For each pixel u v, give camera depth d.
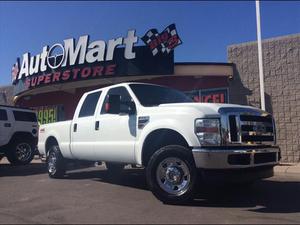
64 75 18.84
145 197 8.20
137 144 8.15
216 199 7.91
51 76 19.44
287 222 6.17
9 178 11.88
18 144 16.33
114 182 10.36
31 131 16.88
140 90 8.87
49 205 7.61
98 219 6.45
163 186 7.41
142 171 12.66
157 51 16.89
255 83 15.94
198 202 7.64
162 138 8.00
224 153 7.05
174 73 16.81
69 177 11.51
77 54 18.38
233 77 16.44
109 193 8.71
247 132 7.41
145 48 17.11
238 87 16.31
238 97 16.28
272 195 8.36
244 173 7.28
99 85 20.30
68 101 22.33
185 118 7.39
